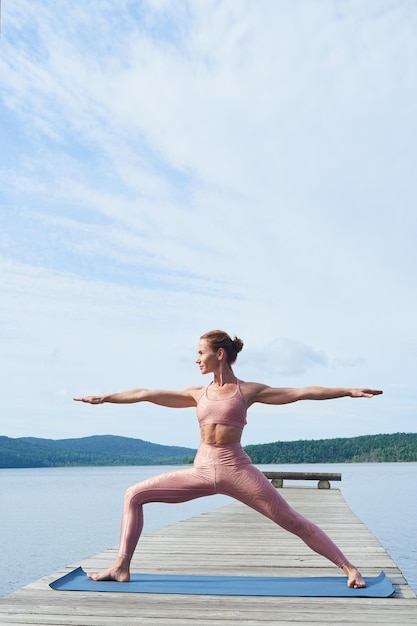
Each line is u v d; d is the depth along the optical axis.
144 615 4.11
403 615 4.15
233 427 4.98
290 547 7.05
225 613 4.18
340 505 12.27
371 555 6.64
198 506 49.41
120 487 84.56
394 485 64.88
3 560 19.30
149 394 5.19
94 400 5.19
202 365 5.12
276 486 17.31
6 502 53.75
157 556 6.45
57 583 4.94
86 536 25.39
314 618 4.07
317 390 4.98
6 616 4.07
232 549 6.91
